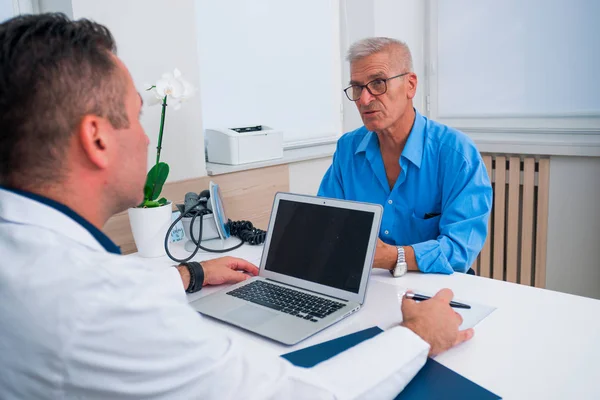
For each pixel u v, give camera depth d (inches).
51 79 25.7
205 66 92.4
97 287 24.6
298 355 39.2
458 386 34.5
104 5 69.9
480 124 120.0
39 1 71.9
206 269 54.1
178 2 77.9
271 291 51.4
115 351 24.3
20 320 23.5
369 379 31.6
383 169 72.4
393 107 66.5
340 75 119.5
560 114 108.4
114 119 28.2
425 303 40.7
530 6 108.4
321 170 107.7
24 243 25.1
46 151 26.4
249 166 88.8
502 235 115.0
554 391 33.6
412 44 122.5
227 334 30.0
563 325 42.6
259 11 100.0
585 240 104.7
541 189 108.0
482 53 116.7
